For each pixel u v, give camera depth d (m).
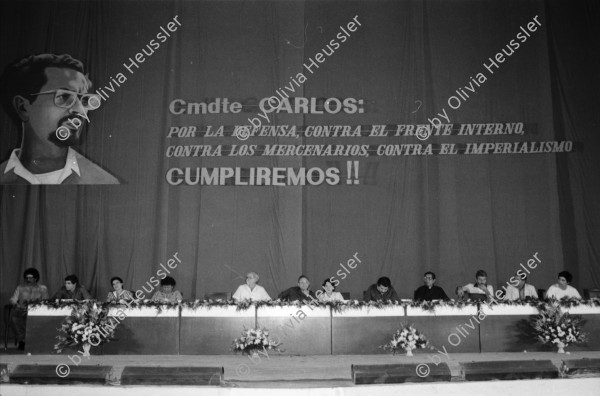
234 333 5.82
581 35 9.12
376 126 8.95
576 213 8.82
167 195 8.82
